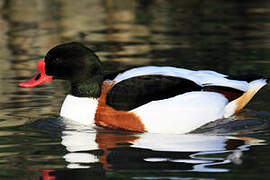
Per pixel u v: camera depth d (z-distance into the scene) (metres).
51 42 18.00
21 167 8.59
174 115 10.43
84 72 10.96
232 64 14.80
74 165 8.64
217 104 10.66
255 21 20.75
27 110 11.64
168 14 22.56
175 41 17.89
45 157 9.03
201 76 10.95
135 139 10.02
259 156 8.94
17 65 15.36
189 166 8.52
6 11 23.17
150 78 10.69
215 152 9.20
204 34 18.80
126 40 18.17
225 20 21.09
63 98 12.48
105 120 10.73
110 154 9.15
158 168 8.46
